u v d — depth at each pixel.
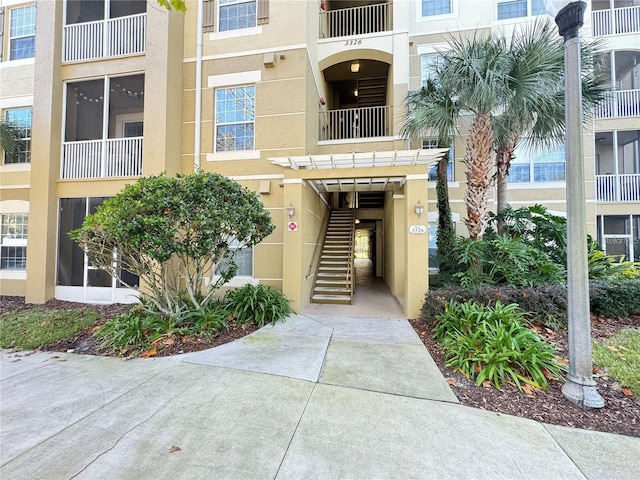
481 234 6.79
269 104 8.15
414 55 10.24
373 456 2.37
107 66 8.12
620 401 3.13
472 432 2.68
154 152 7.72
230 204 5.20
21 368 4.05
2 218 9.15
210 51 8.45
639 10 9.82
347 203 14.79
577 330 3.20
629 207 10.02
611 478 2.18
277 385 3.49
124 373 3.83
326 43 10.04
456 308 5.14
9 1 9.30
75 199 8.30
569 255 3.31
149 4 7.92
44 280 7.80
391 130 10.23
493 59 5.56
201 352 4.49
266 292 6.37
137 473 2.19
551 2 3.46
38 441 2.53
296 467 2.25
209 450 2.42
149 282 5.46
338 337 5.21
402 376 3.74
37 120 8.08
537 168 9.58
